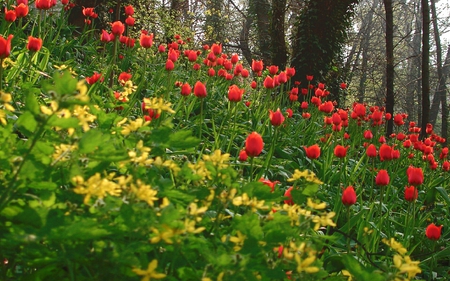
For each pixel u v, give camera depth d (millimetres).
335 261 3125
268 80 5535
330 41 13031
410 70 44188
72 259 1519
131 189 1574
